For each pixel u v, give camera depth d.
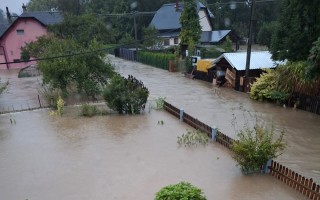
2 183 10.04
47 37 30.92
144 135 14.03
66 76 20.80
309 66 15.09
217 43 46.78
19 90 25.64
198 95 22.34
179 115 16.36
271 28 49.00
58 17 42.12
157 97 21.80
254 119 16.06
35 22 39.94
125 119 16.64
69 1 63.22
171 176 10.04
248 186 9.24
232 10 61.72
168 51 44.22
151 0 63.81
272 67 22.95
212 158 11.37
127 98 17.31
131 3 62.25
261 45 53.19
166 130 14.64
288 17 18.16
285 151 11.83
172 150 12.19
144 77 31.19
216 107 18.73
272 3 59.19
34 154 12.30
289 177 9.15
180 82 27.95
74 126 15.70
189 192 6.92
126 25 61.12
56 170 10.81
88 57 21.14
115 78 18.03
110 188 9.43
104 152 12.21
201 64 28.80
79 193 9.23
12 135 14.69
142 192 9.12
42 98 22.31
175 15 52.38
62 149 12.70
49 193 9.32
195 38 35.47
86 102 20.53
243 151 9.89
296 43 17.75
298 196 8.62
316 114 16.72
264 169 10.07
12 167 11.19
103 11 63.94
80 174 10.43
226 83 25.39
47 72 20.44
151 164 10.98
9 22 45.59
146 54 41.88
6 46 39.81
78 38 34.09
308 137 13.26
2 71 38.25
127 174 10.28
